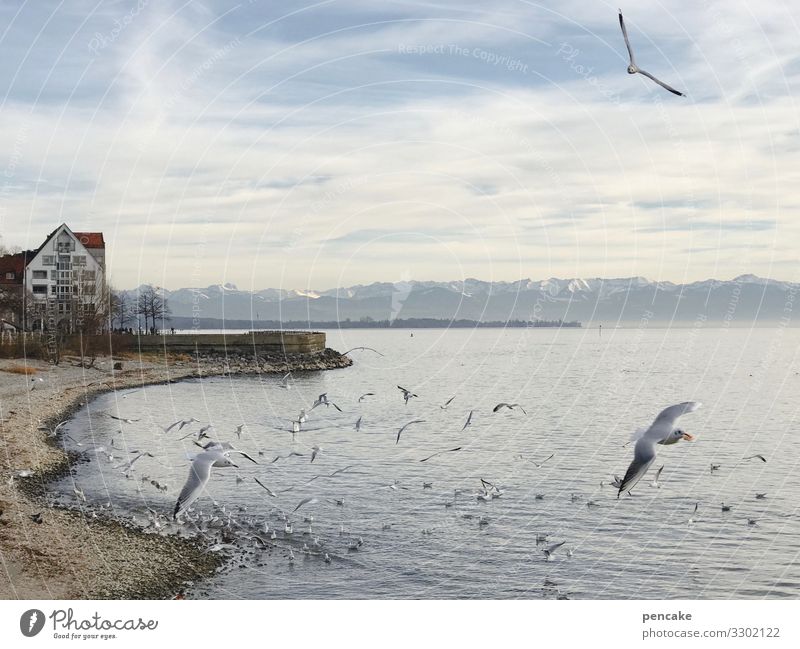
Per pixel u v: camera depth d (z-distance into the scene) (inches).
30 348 4463.6
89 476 1895.9
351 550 1390.3
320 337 6441.9
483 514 1643.7
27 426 2534.5
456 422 3117.6
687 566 1347.2
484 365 6894.7
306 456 2282.2
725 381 5172.2
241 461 2192.4
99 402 3432.6
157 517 1503.4
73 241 5497.1
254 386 4505.4
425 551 1391.5
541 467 2154.3
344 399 3956.7
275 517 1585.9
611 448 2468.0
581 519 1625.2
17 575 1133.7
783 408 3631.9
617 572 1302.9
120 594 1114.7
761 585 1266.0
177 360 5442.9
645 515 1659.7
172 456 2225.6
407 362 7258.9
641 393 4347.9
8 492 1658.5
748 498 1808.6
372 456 2309.3
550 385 4881.9
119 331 5629.9
